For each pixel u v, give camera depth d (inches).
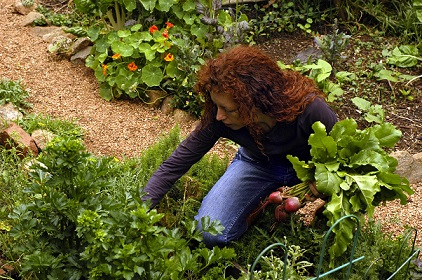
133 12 213.8
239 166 143.9
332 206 121.0
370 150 125.0
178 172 136.0
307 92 127.0
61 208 107.0
